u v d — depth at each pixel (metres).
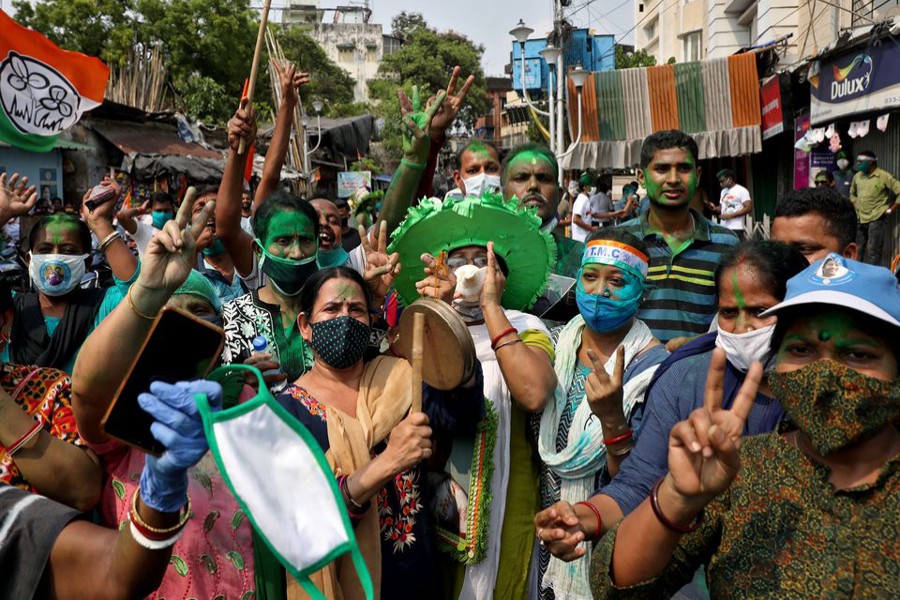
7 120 5.52
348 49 82.25
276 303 3.52
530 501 3.04
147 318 1.75
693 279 4.09
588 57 27.06
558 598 2.90
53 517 1.69
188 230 1.77
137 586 1.59
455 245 3.37
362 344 2.73
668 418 2.38
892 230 10.89
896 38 9.90
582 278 3.03
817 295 1.64
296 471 1.53
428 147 4.00
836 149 11.96
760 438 1.78
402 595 2.69
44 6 31.53
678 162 4.08
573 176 22.44
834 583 1.55
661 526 1.62
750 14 21.03
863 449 1.64
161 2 32.50
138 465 2.15
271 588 2.33
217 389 1.46
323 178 25.19
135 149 18.34
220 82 33.91
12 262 9.91
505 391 3.04
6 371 2.25
